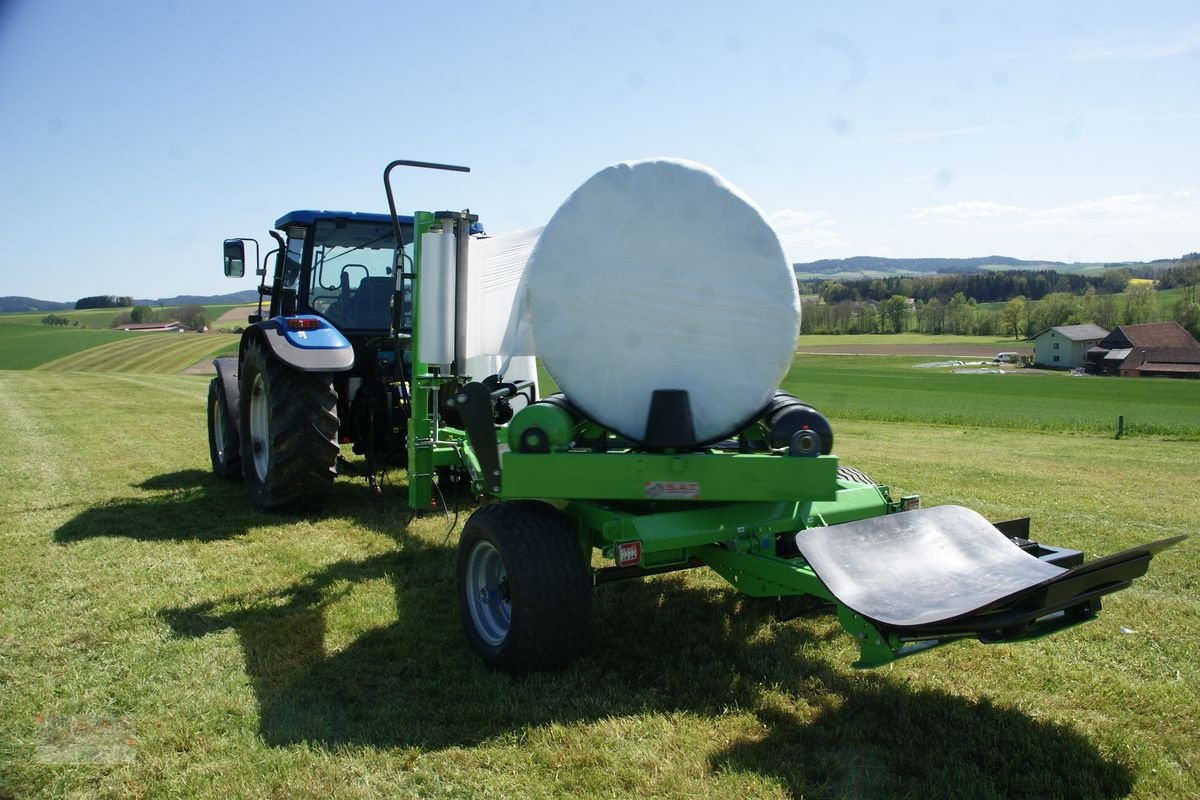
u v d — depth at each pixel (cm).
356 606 455
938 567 333
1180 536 305
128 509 680
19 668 370
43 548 559
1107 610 457
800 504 387
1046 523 679
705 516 368
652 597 477
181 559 538
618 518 362
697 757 298
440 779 285
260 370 651
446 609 452
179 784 279
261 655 387
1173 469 1032
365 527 626
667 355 370
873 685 361
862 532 339
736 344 371
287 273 766
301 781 281
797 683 361
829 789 278
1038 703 345
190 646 396
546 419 366
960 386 4466
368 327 745
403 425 715
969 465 1037
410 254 744
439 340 521
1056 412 2841
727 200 367
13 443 1046
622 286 367
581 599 359
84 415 1376
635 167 367
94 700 340
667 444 364
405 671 374
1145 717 334
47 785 281
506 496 357
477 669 375
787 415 373
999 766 295
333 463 649
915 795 273
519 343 392
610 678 364
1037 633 308
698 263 368
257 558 543
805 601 405
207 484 790
